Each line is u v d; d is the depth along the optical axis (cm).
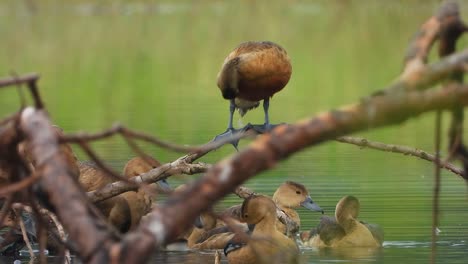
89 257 579
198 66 3428
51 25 4838
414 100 590
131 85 2994
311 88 2802
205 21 4906
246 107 1283
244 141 1952
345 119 589
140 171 1418
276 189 1523
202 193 582
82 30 4666
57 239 829
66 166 611
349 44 3938
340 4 5322
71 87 2938
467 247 1142
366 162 1752
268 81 1215
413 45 657
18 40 4256
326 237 1203
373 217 1315
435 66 598
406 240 1191
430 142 1942
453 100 591
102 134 622
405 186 1527
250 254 1097
